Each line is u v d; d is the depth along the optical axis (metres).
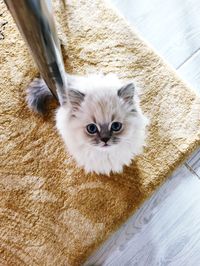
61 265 0.37
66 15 0.43
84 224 0.38
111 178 0.39
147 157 0.39
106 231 0.37
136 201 0.38
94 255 0.38
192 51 0.43
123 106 0.30
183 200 0.39
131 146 0.34
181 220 0.39
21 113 0.41
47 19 0.24
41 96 0.39
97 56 0.42
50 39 0.26
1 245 0.37
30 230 0.38
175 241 0.38
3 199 0.39
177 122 0.40
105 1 0.44
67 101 0.31
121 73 0.42
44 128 0.40
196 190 0.39
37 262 0.37
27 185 0.39
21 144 0.40
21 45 0.42
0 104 0.41
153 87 0.41
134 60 0.42
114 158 0.35
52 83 0.33
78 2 0.44
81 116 0.30
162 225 0.39
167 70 0.42
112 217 0.38
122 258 0.38
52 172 0.39
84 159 0.35
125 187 0.38
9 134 0.40
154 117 0.40
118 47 0.42
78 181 0.39
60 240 0.37
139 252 0.38
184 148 0.39
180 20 0.44
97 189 0.39
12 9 0.22
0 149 0.40
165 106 0.41
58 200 0.38
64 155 0.39
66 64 0.42
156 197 0.39
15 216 0.38
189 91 0.41
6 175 0.39
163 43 0.43
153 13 0.44
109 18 0.43
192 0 0.44
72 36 0.43
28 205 0.38
